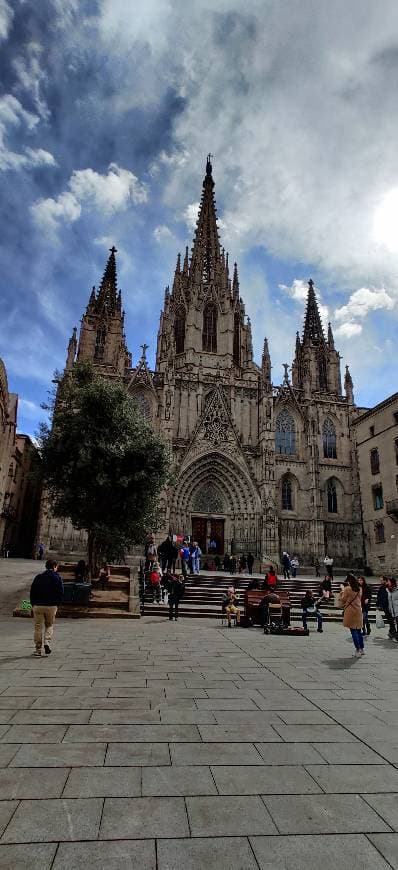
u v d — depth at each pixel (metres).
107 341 70.31
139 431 28.62
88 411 28.09
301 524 60.88
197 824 5.21
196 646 16.12
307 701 9.97
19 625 18.66
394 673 12.98
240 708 9.34
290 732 8.12
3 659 12.84
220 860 4.61
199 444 59.56
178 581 23.58
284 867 4.54
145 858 4.59
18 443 66.94
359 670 13.24
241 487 59.50
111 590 27.25
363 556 59.16
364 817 5.47
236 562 49.97
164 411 59.12
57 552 49.88
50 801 5.56
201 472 59.84
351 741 7.79
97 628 19.30
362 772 6.66
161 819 5.28
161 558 33.25
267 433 60.81
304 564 58.84
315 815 5.48
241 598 29.41
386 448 56.88
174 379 61.53
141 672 11.96
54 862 4.46
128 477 26.80
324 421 68.00
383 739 7.91
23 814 5.25
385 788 6.20
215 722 8.49
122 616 22.91
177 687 10.70
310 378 69.31
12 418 50.00
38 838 4.83
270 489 58.19
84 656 13.62
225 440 60.69
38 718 8.33
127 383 61.75
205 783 6.18
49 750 7.00
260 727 8.32
